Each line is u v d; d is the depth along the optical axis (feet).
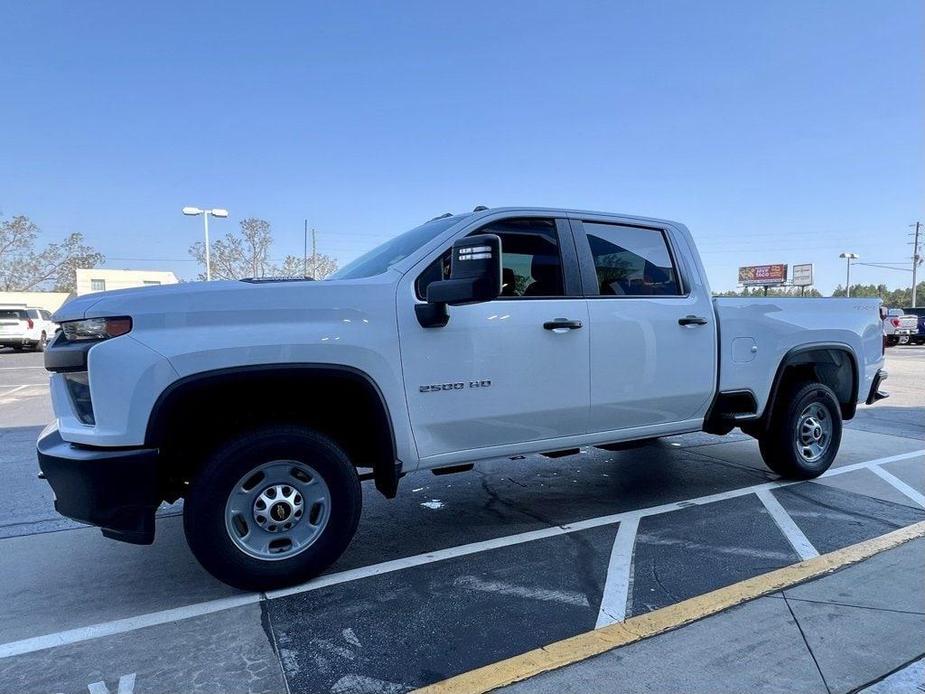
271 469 10.48
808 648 8.86
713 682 8.05
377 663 8.59
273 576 10.50
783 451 16.99
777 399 17.03
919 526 13.85
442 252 11.93
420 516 15.01
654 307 14.14
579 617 9.87
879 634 9.23
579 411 13.16
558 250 13.25
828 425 17.71
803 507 15.31
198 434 10.93
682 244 15.25
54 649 9.00
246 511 10.37
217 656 8.79
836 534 13.44
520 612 10.05
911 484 17.31
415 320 11.31
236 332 9.90
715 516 14.73
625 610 10.09
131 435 9.38
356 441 12.01
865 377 18.38
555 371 12.72
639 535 13.53
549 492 16.98
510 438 12.60
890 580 11.08
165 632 9.47
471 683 8.08
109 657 8.77
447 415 11.68
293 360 10.14
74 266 195.00
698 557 12.27
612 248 14.12
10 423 28.81
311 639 9.24
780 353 16.31
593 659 8.63
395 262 12.07
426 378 11.41
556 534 13.66
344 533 11.02
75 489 9.50
